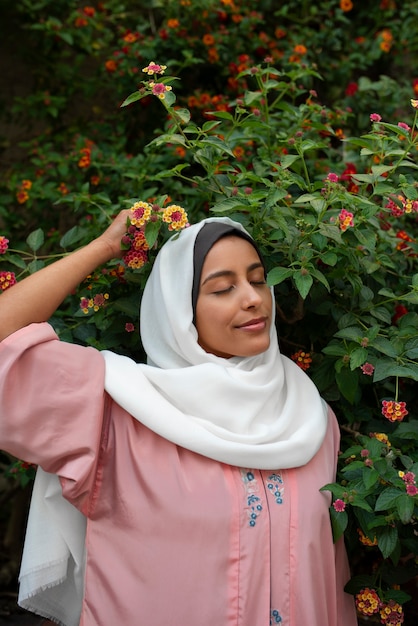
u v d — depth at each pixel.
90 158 2.65
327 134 2.56
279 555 1.41
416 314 1.70
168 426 1.41
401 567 1.62
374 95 3.01
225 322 1.50
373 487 1.51
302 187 1.74
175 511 1.37
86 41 3.04
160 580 1.36
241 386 1.47
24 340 1.40
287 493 1.45
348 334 1.62
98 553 1.41
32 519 1.49
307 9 3.25
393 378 1.91
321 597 1.45
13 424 1.38
